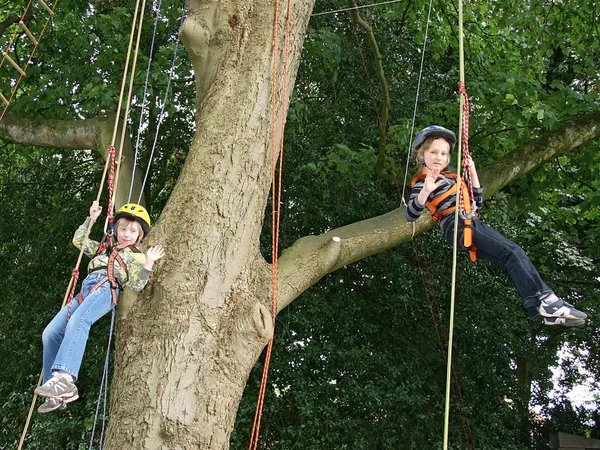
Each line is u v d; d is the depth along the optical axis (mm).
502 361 12648
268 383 11156
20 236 12797
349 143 11891
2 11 11867
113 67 9234
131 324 4484
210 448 4328
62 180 13016
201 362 4410
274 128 4996
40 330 11875
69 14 9836
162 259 4582
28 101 9266
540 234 12727
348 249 6332
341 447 10836
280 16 5242
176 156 12648
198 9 5348
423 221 6719
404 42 12594
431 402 11680
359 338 11898
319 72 11148
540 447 16297
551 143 8055
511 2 10312
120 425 4273
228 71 5105
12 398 11375
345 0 12000
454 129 10195
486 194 7457
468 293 12219
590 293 14297
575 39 10578
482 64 10883
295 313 11430
